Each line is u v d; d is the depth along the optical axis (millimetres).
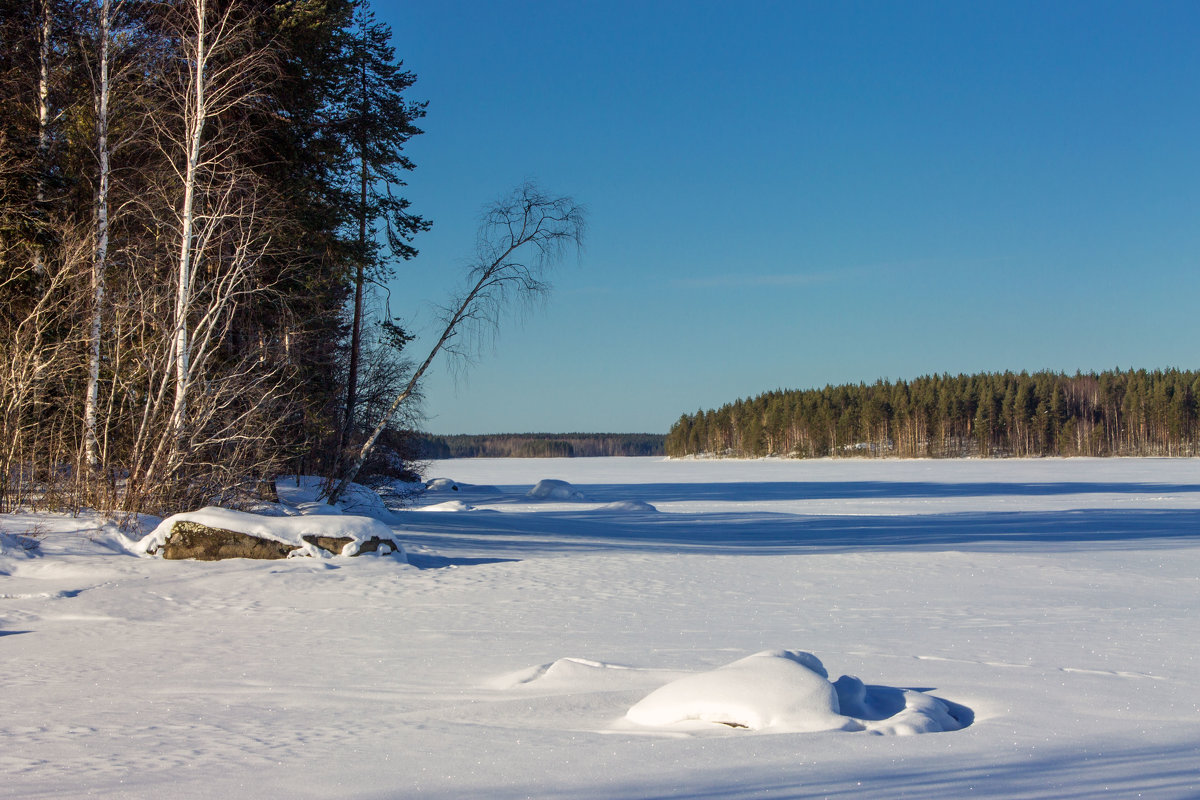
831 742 4797
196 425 17656
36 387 16891
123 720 5777
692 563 15852
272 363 20656
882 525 28859
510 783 4211
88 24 17906
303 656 8125
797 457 160625
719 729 5168
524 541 20734
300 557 14531
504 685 6742
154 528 16016
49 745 5125
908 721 5172
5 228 17469
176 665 7762
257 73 19234
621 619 10195
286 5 19875
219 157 18781
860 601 11500
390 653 8242
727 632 9203
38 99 19500
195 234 17891
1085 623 9516
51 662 7941
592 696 6113
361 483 30578
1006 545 20266
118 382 18094
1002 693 6113
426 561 15984
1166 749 4703
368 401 29219
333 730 5395
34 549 14086
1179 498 46062
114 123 18797
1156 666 7113
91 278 17688
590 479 90625
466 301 23938
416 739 5094
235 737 5262
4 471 16609
